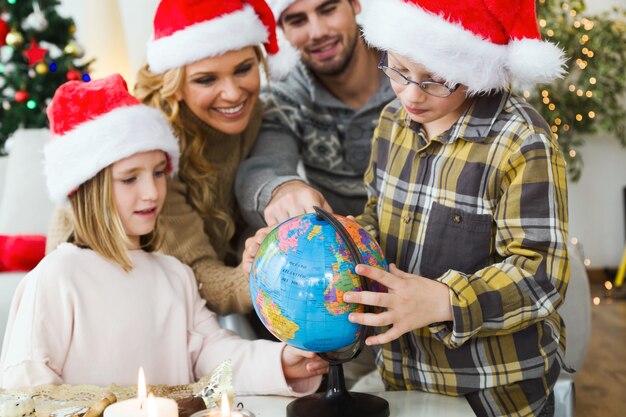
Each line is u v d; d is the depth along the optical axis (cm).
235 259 196
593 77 441
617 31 444
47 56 354
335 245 106
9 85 359
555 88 451
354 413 109
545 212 114
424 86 116
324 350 109
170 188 175
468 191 121
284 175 178
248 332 178
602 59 446
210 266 169
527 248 115
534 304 112
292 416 111
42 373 125
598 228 489
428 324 111
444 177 125
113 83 146
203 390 115
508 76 120
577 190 487
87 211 142
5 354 133
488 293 111
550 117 448
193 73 171
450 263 124
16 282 222
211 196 184
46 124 351
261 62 207
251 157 192
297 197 147
